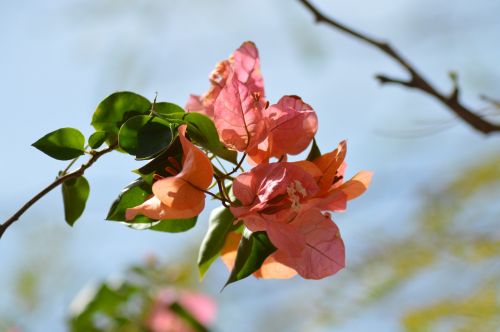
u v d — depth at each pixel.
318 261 1.31
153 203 1.28
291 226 1.28
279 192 1.27
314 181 1.28
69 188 1.36
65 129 1.33
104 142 1.33
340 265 1.30
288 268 1.32
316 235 1.30
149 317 1.74
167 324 1.75
